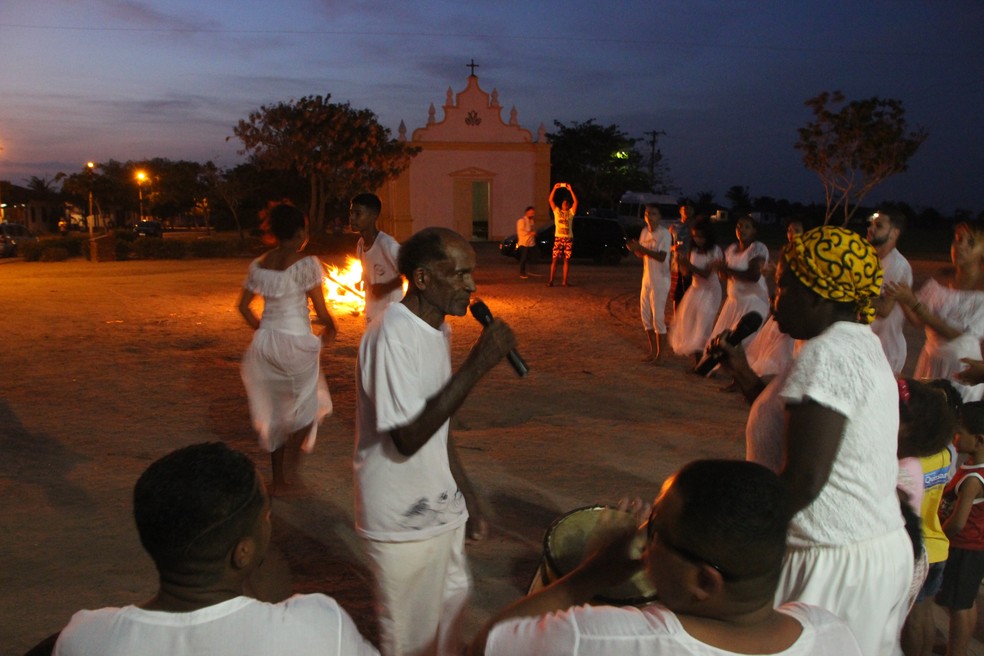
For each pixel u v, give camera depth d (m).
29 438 6.70
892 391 2.25
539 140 38.41
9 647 3.46
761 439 2.44
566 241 19.19
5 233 36.66
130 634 1.59
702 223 9.03
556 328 13.06
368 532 2.80
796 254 2.28
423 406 2.62
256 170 50.50
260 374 5.26
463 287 2.77
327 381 9.16
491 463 6.07
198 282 20.47
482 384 8.92
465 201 38.62
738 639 1.58
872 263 2.21
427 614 2.89
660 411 7.82
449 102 37.78
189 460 1.66
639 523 2.37
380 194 38.16
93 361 10.09
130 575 4.18
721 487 1.56
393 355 2.62
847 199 26.77
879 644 2.27
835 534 2.21
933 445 2.84
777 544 1.56
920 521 2.60
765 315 8.42
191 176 71.50
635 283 20.44
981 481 3.26
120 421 7.29
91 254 28.39
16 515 4.98
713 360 2.89
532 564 4.39
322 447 6.51
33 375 9.23
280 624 1.64
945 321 4.96
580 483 5.64
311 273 5.23
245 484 1.67
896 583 2.25
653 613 1.63
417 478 2.77
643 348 11.30
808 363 2.19
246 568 1.70
